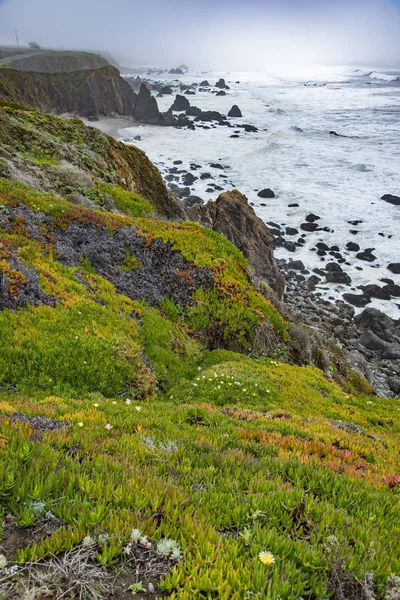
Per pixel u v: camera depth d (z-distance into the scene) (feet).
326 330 137.39
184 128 461.78
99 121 527.81
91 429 23.11
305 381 59.16
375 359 130.31
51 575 10.40
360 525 14.29
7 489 12.92
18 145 95.30
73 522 12.14
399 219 210.18
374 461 28.30
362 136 382.22
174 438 23.75
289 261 179.11
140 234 76.38
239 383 49.93
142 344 54.34
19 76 526.98
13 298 47.91
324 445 26.76
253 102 624.59
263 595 10.06
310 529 14.05
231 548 11.70
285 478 18.78
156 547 11.78
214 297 72.23
